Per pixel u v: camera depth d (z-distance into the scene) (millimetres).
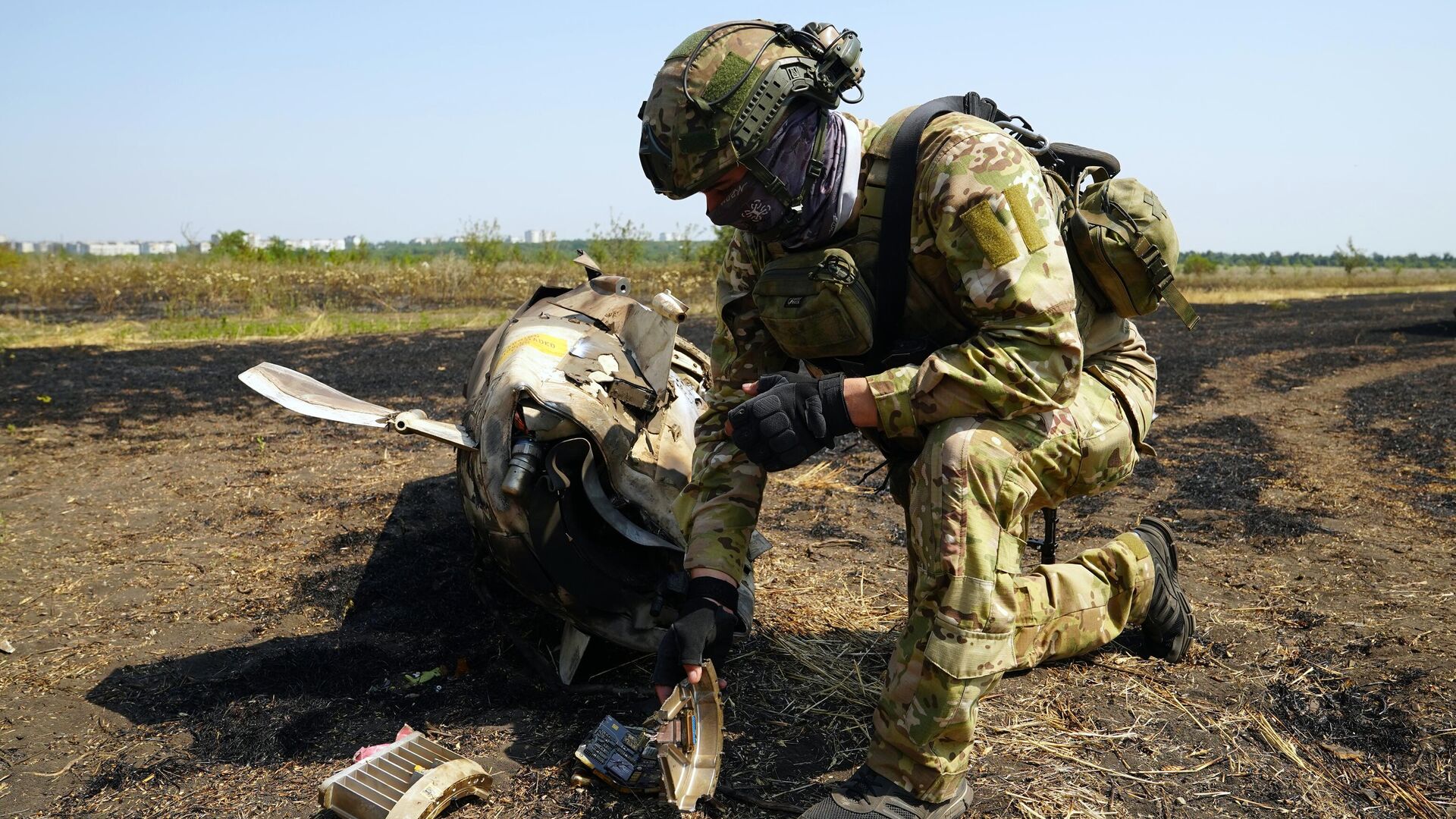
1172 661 3072
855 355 2139
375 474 5574
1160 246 2299
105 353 11414
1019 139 2334
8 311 17531
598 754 2406
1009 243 1905
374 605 3672
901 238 2033
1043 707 2775
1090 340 2490
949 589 2006
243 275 20047
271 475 5605
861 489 5270
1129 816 2275
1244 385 9461
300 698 2943
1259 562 4078
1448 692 2854
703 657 2072
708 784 2031
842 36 2033
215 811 2352
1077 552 4230
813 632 3311
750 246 2357
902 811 2082
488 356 3449
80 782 2508
